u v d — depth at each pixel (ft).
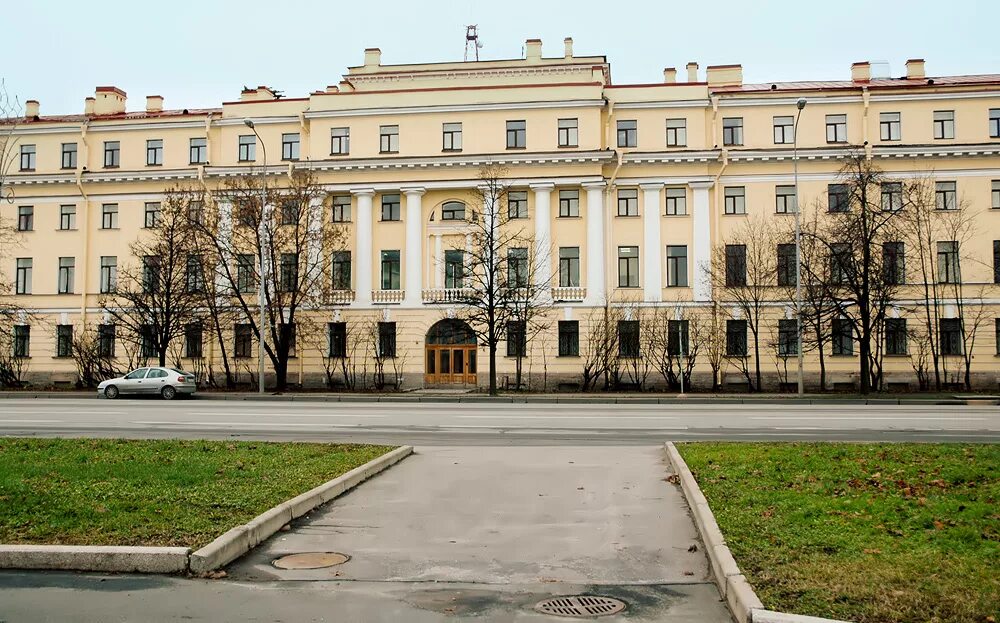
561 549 24.53
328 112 138.00
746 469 36.40
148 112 153.28
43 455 40.47
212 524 25.00
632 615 18.51
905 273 130.11
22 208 148.15
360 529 27.07
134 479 32.96
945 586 18.45
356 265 137.69
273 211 128.36
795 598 17.78
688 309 132.26
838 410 82.79
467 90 136.77
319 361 138.00
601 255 133.08
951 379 128.57
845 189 127.75
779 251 130.62
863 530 24.04
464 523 28.07
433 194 137.80
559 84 135.13
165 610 18.61
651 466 41.47
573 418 72.69
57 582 20.68
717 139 133.08
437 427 64.23
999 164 129.29
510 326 130.72
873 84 138.51
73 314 145.59
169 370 114.83
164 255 133.08
